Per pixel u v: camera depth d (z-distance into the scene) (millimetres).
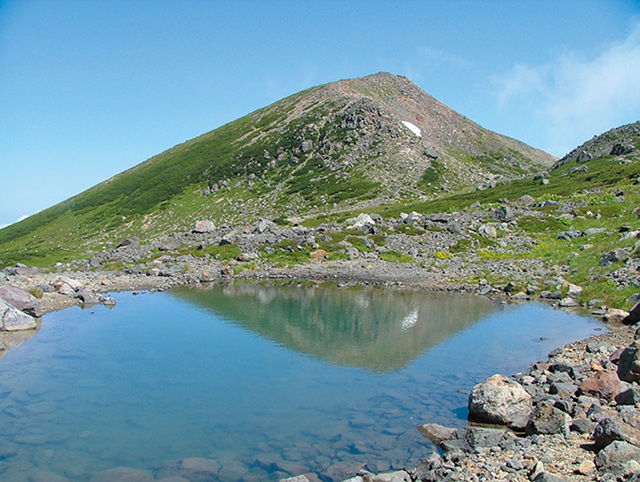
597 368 15453
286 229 55969
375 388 15641
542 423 11227
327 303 30453
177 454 11414
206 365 18062
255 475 10398
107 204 129875
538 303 29141
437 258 46000
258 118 170125
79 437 12305
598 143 125438
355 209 94188
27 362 18469
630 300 25375
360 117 137625
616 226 48625
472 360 18438
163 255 48500
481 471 9500
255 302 30797
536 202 70062
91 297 30719
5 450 11594
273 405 14336
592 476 8422
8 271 42312
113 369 17703
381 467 10547
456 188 110375
